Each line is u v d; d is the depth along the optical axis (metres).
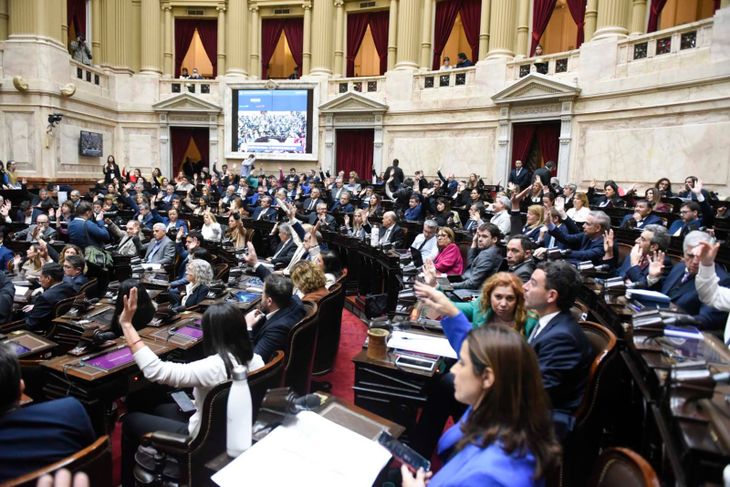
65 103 15.41
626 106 11.30
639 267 4.02
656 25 11.88
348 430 1.99
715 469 1.35
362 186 13.41
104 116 17.66
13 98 14.48
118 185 13.54
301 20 18.47
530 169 13.96
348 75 18.20
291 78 18.23
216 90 18.47
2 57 14.37
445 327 2.52
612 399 2.29
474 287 4.55
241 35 18.31
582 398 2.26
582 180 12.38
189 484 2.19
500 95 13.71
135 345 2.41
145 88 18.47
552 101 12.83
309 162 17.75
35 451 1.67
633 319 2.41
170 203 11.75
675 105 10.30
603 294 3.25
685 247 3.33
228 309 2.49
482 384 1.38
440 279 4.66
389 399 2.72
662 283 3.74
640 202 6.51
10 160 14.55
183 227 8.11
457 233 6.79
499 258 4.62
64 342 3.69
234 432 2.07
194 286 4.78
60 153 15.25
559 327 2.37
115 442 3.36
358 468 1.77
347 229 8.43
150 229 8.87
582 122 12.34
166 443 2.21
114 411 3.28
